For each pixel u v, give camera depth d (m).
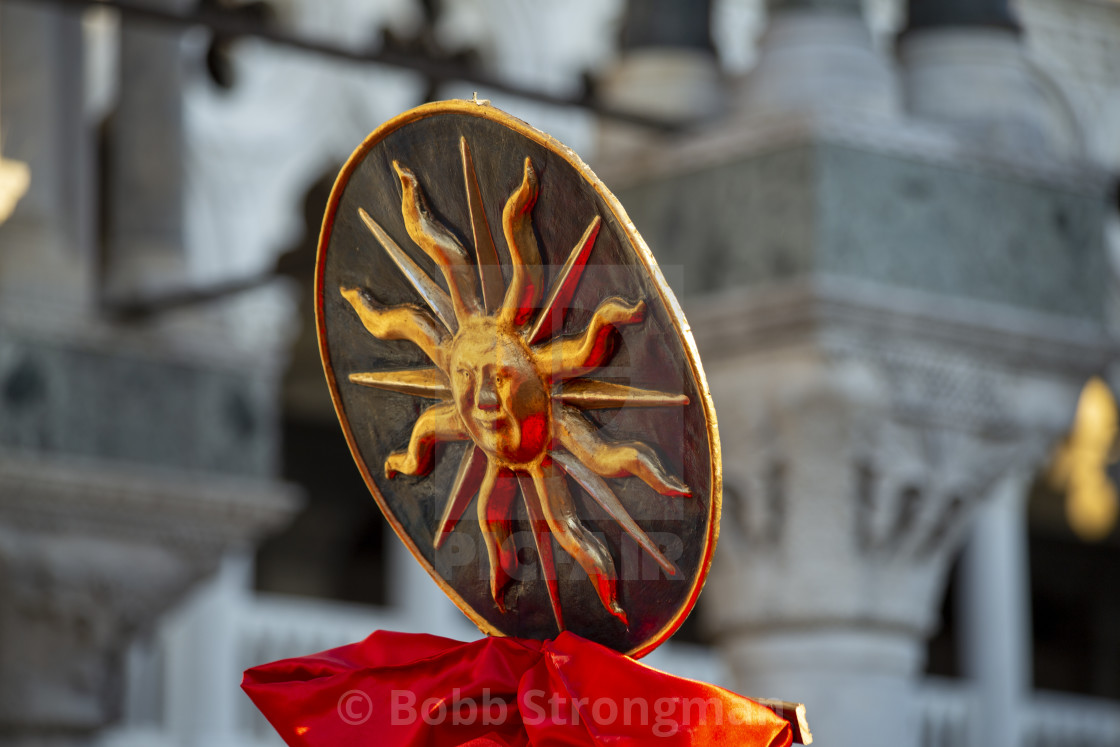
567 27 12.52
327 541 18.05
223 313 7.70
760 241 5.61
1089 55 13.91
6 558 6.97
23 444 6.98
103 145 7.54
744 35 12.80
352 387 1.76
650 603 1.47
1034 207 5.88
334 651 1.71
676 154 5.85
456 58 6.13
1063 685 20.55
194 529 7.41
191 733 10.81
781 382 5.57
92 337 7.21
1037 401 5.88
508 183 1.52
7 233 7.15
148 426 7.34
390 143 1.64
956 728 13.91
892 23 12.87
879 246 5.57
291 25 11.66
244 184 11.32
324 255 1.76
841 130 5.55
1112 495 14.62
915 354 5.61
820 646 5.84
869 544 5.80
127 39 7.48
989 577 14.17
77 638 7.23
